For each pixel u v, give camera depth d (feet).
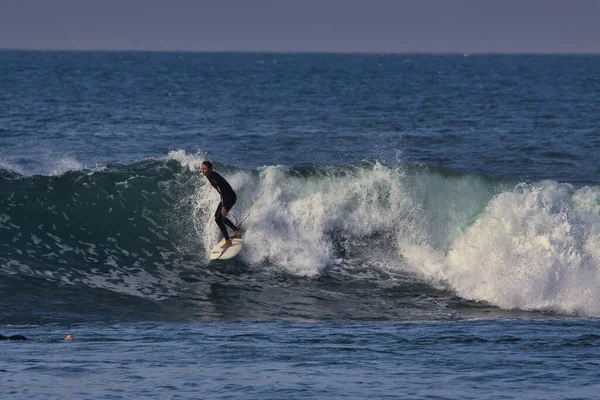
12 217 188.24
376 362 99.45
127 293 164.86
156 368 94.22
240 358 101.91
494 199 187.01
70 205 194.59
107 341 117.08
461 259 179.83
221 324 142.10
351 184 198.39
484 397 80.07
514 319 152.05
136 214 194.49
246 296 167.32
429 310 161.58
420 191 197.67
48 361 98.27
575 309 162.30
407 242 189.88
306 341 117.08
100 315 150.20
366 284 176.24
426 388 84.07
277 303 163.73
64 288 164.04
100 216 193.06
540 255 172.24
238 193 197.26
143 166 207.72
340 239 190.90
